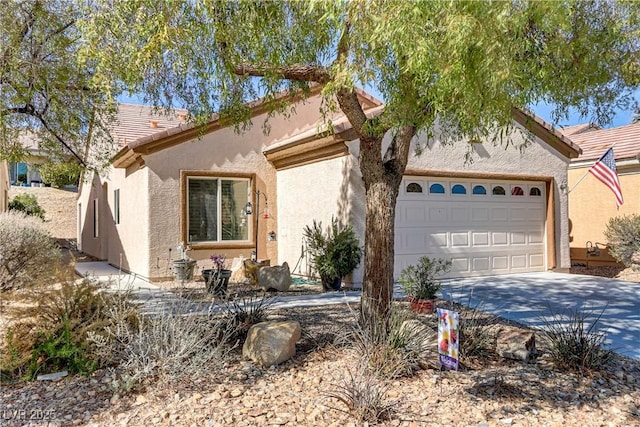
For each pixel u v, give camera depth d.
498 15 3.43
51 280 6.10
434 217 12.69
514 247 14.09
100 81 5.84
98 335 5.26
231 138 13.58
